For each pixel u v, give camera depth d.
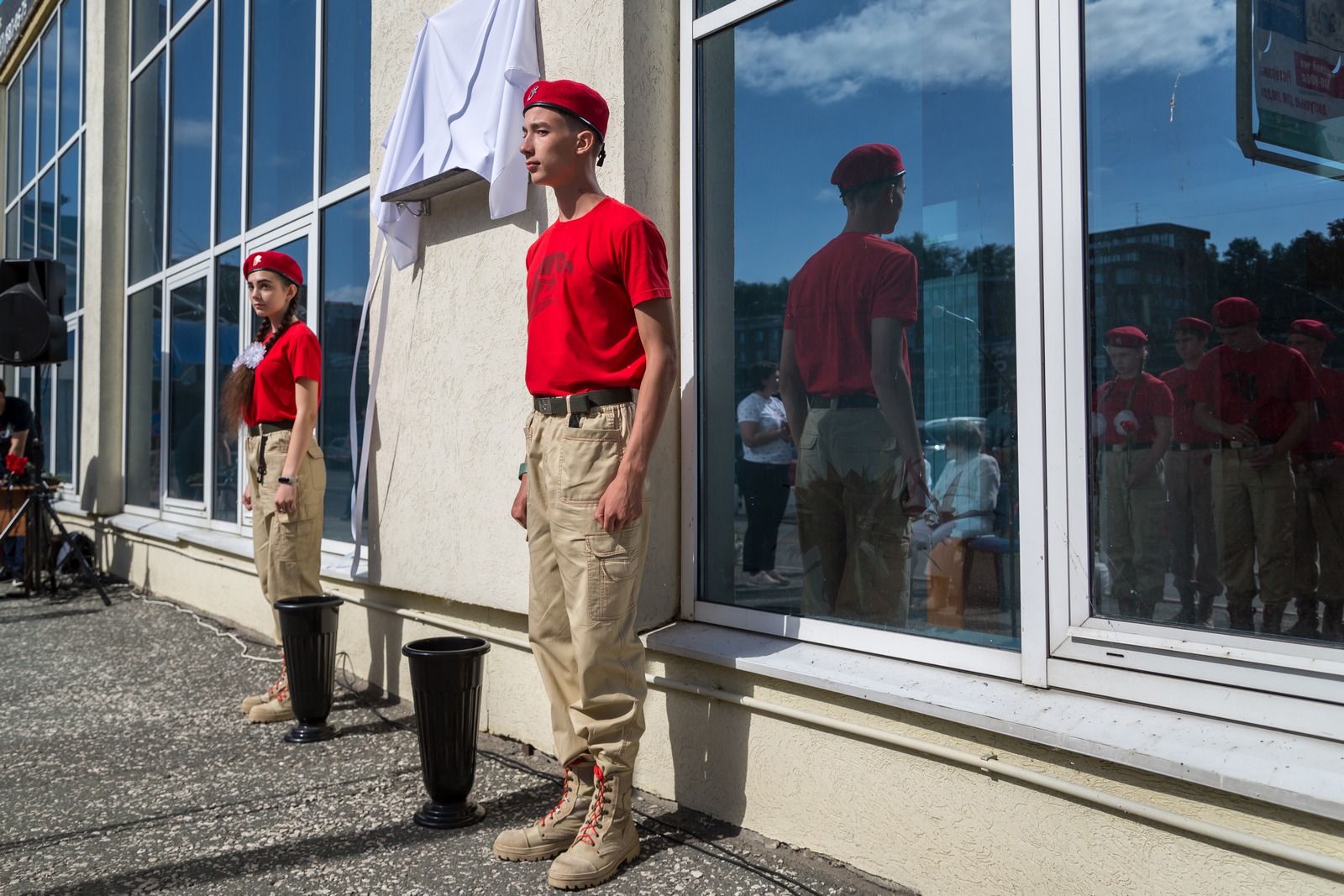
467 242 3.79
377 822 2.93
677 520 3.15
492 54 3.51
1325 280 1.84
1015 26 2.28
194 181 7.06
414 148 3.94
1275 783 1.72
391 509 4.24
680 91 3.18
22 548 8.07
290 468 3.88
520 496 2.87
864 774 2.44
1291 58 1.87
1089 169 2.16
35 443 7.96
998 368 2.34
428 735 2.87
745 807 2.74
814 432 2.78
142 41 8.20
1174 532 2.03
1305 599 1.86
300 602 3.81
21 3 11.19
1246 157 1.94
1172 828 1.90
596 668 2.49
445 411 3.89
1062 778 2.05
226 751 3.66
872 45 2.63
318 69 5.25
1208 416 1.99
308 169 5.41
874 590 2.63
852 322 2.68
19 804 3.19
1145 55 2.08
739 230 3.00
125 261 8.54
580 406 2.51
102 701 4.44
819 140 2.77
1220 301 1.98
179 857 2.73
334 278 5.10
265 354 4.04
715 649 2.79
